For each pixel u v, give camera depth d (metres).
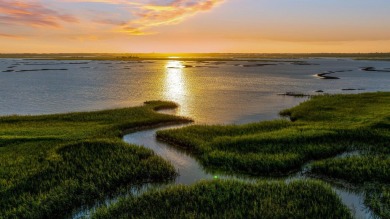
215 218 11.47
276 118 30.31
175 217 11.52
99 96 45.12
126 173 15.62
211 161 17.80
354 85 57.97
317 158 18.14
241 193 13.44
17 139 20.52
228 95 45.66
